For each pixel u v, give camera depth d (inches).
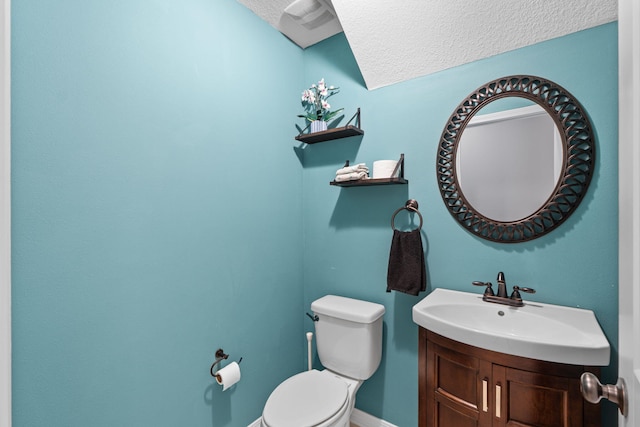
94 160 40.4
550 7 48.9
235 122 61.4
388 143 68.2
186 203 52.1
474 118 57.9
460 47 57.8
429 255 63.2
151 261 46.9
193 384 53.0
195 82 53.6
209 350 55.8
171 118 49.8
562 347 36.8
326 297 72.9
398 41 61.4
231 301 60.3
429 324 47.6
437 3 54.5
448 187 60.7
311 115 74.9
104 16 41.4
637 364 19.1
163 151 48.6
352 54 73.2
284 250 74.4
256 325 66.2
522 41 53.4
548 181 51.4
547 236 52.0
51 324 36.7
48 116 36.2
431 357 50.2
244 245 63.4
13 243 33.7
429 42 59.4
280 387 56.4
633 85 20.0
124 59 43.6
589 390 23.3
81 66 39.1
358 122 71.6
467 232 59.2
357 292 72.7
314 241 79.9
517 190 54.0
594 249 48.4
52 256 36.7
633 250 20.0
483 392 43.3
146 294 46.3
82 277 39.3
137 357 45.2
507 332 49.2
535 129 52.5
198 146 54.1
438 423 49.1
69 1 38.0
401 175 65.9
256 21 66.8
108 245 41.9
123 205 43.5
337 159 75.6
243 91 63.3
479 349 43.7
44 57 35.9
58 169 37.1
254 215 65.9
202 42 54.9
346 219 74.4
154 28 47.4
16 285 34.0
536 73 52.7
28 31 34.7
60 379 37.4
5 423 31.4
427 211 63.5
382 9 58.3
